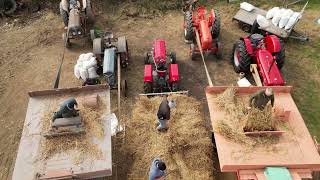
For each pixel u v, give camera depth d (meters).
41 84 11.70
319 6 14.41
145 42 13.11
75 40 13.28
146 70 10.70
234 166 7.63
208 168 9.02
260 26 12.63
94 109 8.66
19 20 14.29
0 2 14.13
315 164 7.65
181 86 11.49
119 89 10.72
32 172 7.50
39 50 12.98
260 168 7.68
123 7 14.47
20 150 7.90
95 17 14.17
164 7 14.44
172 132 9.48
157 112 9.55
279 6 14.45
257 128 8.30
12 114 10.87
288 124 8.48
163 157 9.01
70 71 12.09
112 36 12.48
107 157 7.77
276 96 9.14
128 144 9.50
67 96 8.99
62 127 8.23
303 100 11.02
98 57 11.70
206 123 10.38
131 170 9.01
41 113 8.59
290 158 7.77
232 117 8.58
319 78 11.69
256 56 11.12
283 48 11.16
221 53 12.56
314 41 12.95
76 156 7.79
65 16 12.93
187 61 12.31
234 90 9.02
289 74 11.84
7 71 12.20
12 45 13.20
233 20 13.68
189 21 12.33
